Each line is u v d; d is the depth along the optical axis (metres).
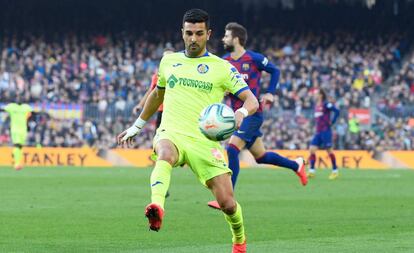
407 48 123.12
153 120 95.94
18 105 70.31
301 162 38.72
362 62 118.31
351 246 24.14
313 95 106.00
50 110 95.31
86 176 62.25
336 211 35.28
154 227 18.09
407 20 124.94
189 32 20.22
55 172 68.12
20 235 26.36
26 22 117.94
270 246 24.16
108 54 113.88
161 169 19.17
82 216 32.28
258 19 126.69
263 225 29.80
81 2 120.38
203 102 20.27
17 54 111.75
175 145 19.89
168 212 34.25
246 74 34.50
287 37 124.38
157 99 21.52
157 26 123.38
